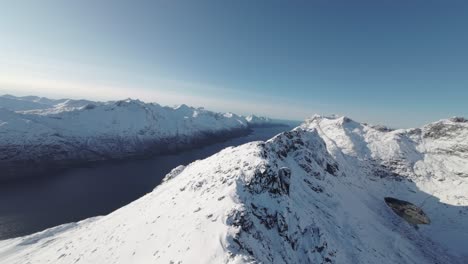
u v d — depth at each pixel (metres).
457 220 86.25
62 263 40.88
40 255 50.34
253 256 27.27
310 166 72.50
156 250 31.31
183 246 29.09
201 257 26.59
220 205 33.31
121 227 44.84
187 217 34.75
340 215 55.66
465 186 105.88
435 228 81.88
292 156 72.88
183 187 47.31
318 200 56.16
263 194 36.22
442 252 65.56
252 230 30.50
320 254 34.59
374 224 64.56
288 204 37.56
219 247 27.17
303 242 34.88
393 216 81.19
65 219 107.50
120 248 36.66
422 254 59.19
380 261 45.22
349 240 45.78
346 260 38.53
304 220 38.22
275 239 32.50
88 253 40.12
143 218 43.41
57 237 63.59
